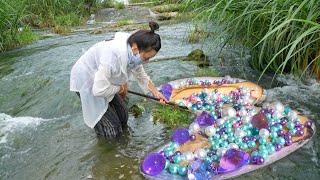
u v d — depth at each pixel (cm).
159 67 472
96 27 920
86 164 275
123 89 314
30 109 385
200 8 427
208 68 458
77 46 648
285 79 409
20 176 267
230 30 418
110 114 308
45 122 353
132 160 276
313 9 300
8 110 388
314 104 347
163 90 370
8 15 678
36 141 316
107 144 301
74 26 970
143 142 301
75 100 392
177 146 281
